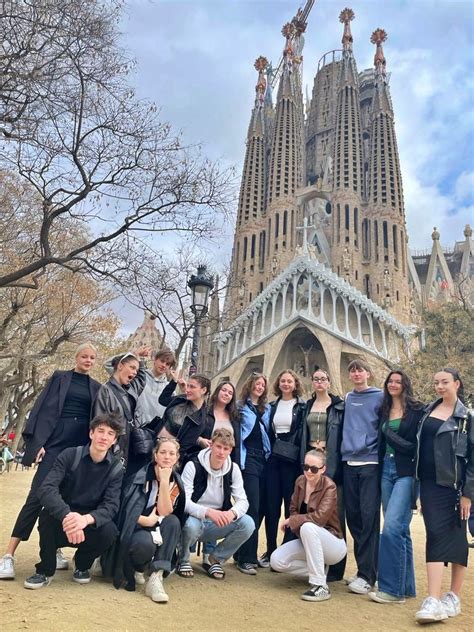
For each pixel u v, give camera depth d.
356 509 7.18
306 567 7.12
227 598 6.18
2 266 22.09
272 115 109.00
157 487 6.62
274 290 65.25
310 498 7.05
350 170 89.06
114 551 6.47
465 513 5.91
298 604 6.15
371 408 7.32
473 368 34.25
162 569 6.09
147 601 5.77
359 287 82.12
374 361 54.22
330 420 7.71
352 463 7.24
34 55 11.06
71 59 11.52
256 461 8.01
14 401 43.59
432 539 6.00
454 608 6.04
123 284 14.84
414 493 6.72
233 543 7.27
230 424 7.86
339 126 93.25
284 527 7.15
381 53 98.75
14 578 6.21
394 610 6.15
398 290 80.62
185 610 5.59
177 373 8.41
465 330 36.81
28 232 21.91
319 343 67.12
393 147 89.88
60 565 7.00
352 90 95.75
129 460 7.06
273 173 94.25
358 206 87.62
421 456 6.32
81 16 11.08
